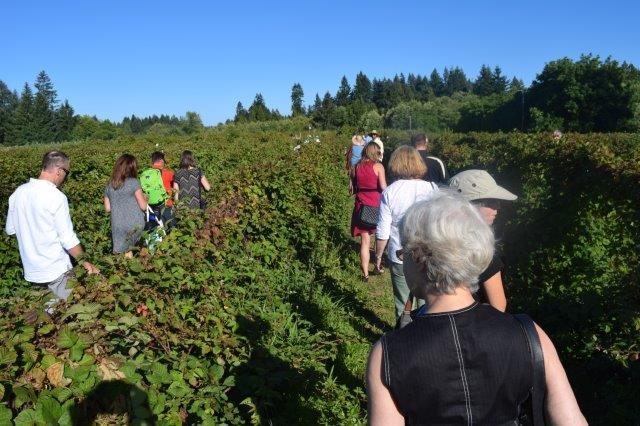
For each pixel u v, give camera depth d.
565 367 4.61
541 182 8.16
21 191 4.71
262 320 4.85
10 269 6.86
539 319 5.02
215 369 3.43
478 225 1.75
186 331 3.58
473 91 145.38
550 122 50.53
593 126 50.31
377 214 7.55
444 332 1.64
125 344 3.08
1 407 2.28
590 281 5.92
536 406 1.64
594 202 6.38
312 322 5.74
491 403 1.59
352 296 7.06
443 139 21.83
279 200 7.67
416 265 1.78
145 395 2.74
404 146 4.78
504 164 11.14
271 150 22.62
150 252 4.18
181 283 4.02
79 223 8.18
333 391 4.33
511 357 1.61
